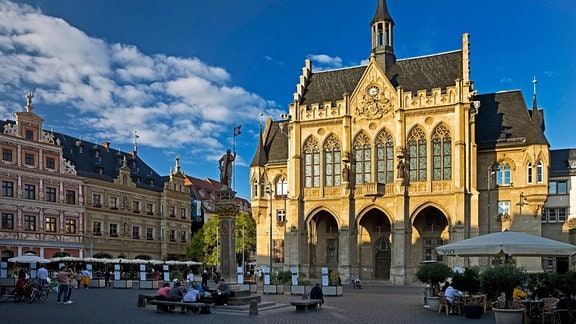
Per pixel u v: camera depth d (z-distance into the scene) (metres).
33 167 79.50
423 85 69.31
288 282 57.72
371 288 59.66
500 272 27.52
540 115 71.44
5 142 76.19
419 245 68.00
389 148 68.19
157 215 102.06
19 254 75.94
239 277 49.91
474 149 64.12
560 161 71.00
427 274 35.53
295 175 72.06
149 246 99.38
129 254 94.50
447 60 70.75
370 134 69.00
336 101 71.25
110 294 47.34
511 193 64.19
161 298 31.80
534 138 62.91
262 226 78.75
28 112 79.81
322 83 77.81
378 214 71.06
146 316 29.09
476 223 63.16
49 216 81.06
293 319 28.34
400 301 40.81
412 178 66.56
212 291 34.12
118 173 96.25
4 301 37.62
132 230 95.81
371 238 71.19
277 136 82.44
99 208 89.19
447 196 63.97
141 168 104.88
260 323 26.56
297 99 73.44
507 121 67.75
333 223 73.81
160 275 75.75
